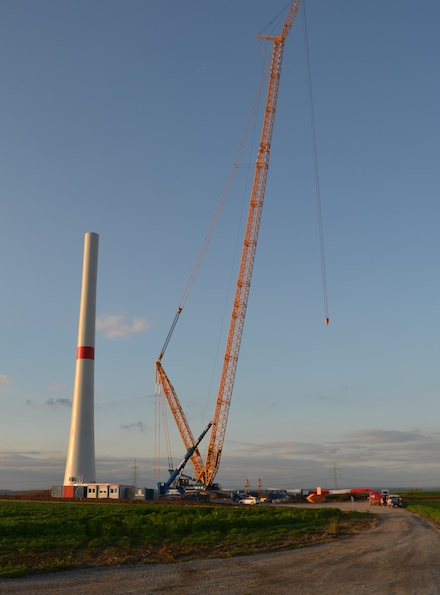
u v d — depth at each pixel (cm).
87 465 12638
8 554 3159
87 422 12850
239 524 5169
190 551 3431
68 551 3303
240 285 12006
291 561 3048
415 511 8931
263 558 3170
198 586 2317
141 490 11931
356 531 5006
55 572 2661
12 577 2522
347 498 15412
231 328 12200
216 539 4022
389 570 2734
